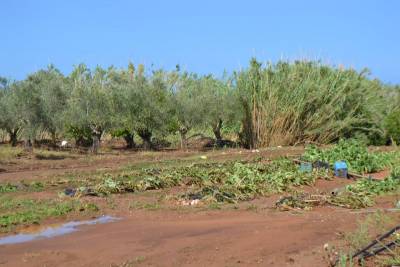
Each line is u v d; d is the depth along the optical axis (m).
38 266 7.81
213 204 12.30
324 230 9.29
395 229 7.99
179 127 28.73
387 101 31.27
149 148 28.50
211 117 28.45
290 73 28.09
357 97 28.61
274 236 8.96
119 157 23.47
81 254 8.34
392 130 28.55
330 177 16.23
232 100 28.20
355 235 8.46
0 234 9.95
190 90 29.56
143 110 27.25
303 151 23.80
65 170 18.94
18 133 29.53
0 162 20.98
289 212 11.23
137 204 12.40
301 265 7.50
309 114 27.61
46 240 9.43
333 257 7.72
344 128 28.14
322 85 27.80
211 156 23.28
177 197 13.02
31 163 21.03
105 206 12.22
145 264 7.70
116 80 28.95
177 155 24.39
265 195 13.59
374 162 18.28
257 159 20.97
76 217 11.19
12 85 26.06
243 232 9.32
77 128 27.34
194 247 8.44
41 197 13.38
